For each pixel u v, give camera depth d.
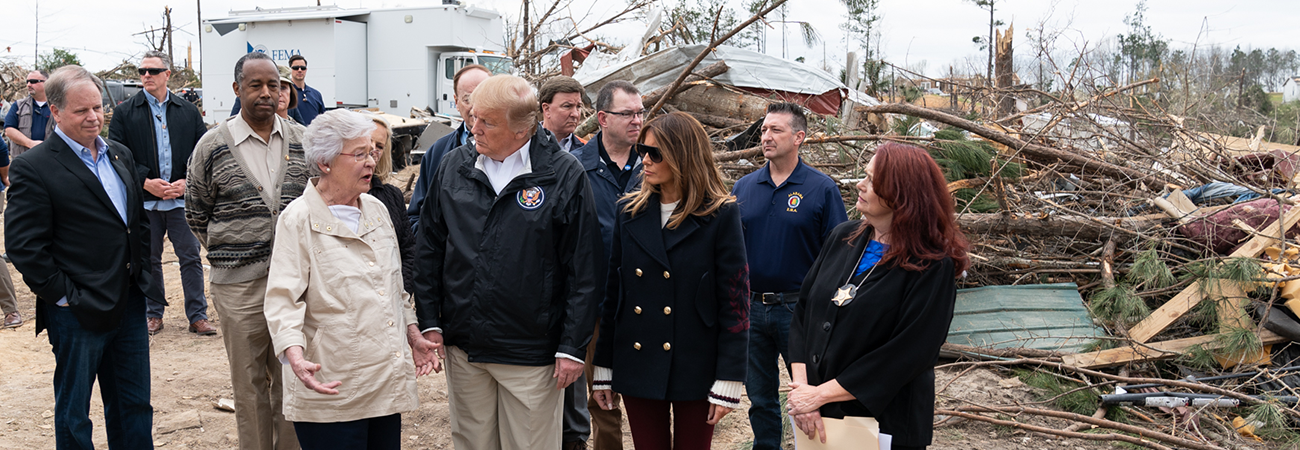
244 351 3.10
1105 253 5.61
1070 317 5.10
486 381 2.80
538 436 2.76
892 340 2.20
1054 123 6.95
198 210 3.17
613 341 2.78
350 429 2.55
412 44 17.84
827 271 2.43
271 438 3.21
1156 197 5.96
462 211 2.69
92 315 2.95
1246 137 8.41
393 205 3.18
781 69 9.95
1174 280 5.05
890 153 2.24
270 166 3.20
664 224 2.63
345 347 2.52
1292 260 4.84
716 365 2.66
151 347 5.21
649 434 2.77
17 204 2.83
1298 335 4.49
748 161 6.95
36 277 2.84
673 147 2.53
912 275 2.21
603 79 9.28
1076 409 4.31
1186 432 3.91
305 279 2.51
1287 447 3.80
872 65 13.17
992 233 5.77
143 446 3.28
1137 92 8.73
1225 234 5.27
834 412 2.30
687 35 11.76
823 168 6.66
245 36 18.58
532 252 2.64
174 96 5.16
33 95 7.52
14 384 4.49
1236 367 4.54
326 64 17.69
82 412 3.00
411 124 15.59
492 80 2.62
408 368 2.65
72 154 2.96
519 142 2.68
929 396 2.30
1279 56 20.03
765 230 3.34
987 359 4.80
